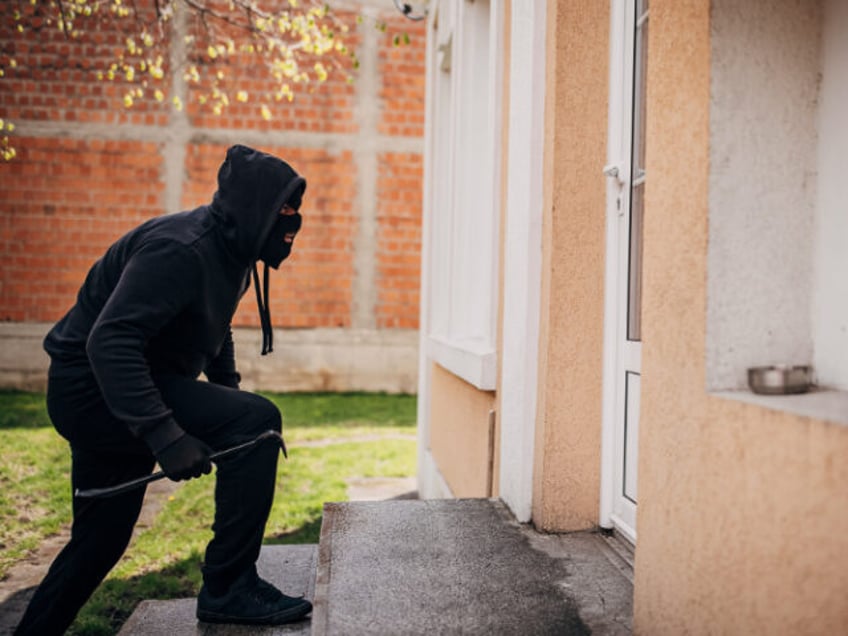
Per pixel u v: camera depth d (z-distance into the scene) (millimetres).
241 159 2609
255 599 2652
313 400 10719
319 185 11469
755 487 1471
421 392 6656
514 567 2512
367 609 2172
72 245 10930
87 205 10953
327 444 7871
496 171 3713
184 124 11156
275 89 11156
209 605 2652
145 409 2340
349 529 2896
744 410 1504
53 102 10875
